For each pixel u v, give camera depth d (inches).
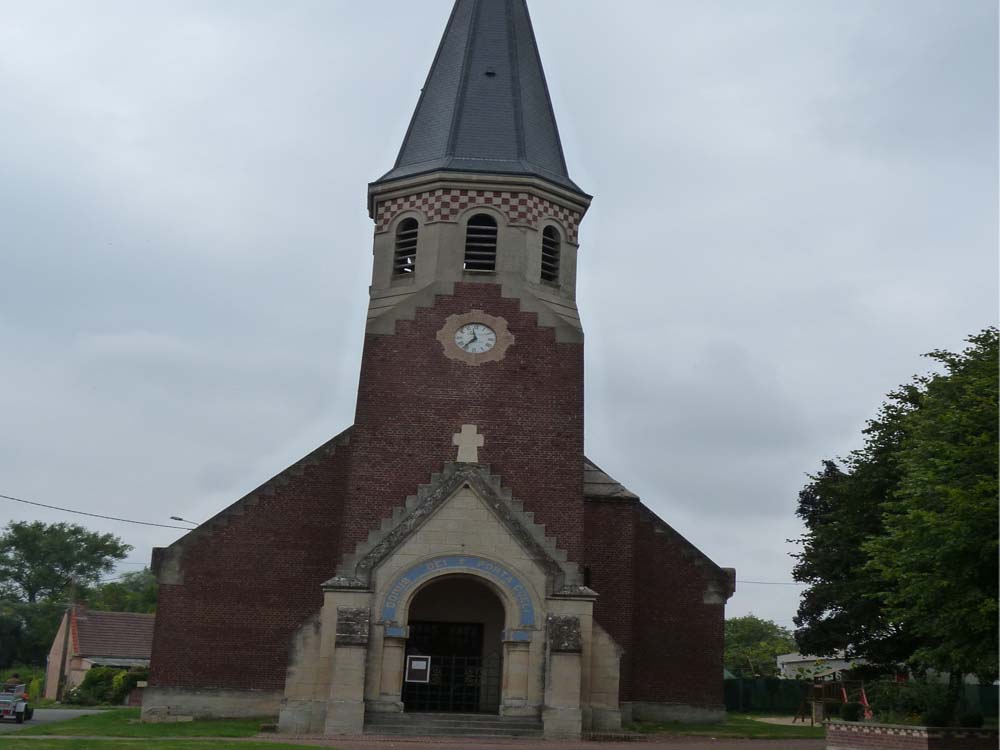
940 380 1072.8
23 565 4340.6
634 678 1486.2
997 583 929.5
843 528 1342.3
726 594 1529.3
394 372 1385.3
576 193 1491.1
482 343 1400.1
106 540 4466.0
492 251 1439.5
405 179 1464.1
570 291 1471.5
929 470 963.3
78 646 2896.2
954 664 1015.0
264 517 1456.7
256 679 1411.2
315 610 1433.3
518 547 1243.2
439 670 1302.9
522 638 1214.9
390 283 1449.3
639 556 1534.2
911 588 973.8
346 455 1482.5
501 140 1491.1
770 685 2176.4
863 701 1380.4
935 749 984.3
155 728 1254.9
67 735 1147.9
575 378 1397.6
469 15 1603.1
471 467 1289.4
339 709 1163.9
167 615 1417.3
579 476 1362.0
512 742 1127.6
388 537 1242.0
